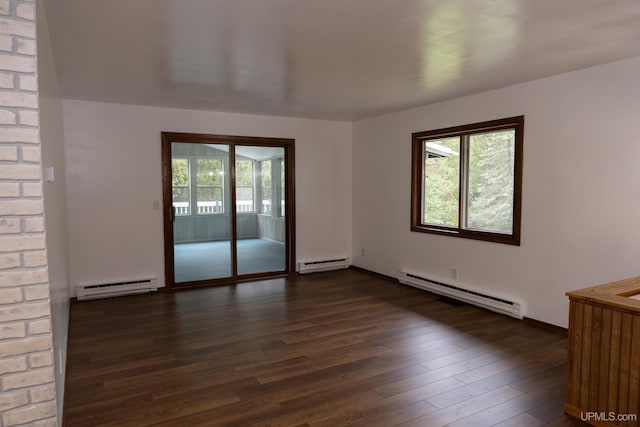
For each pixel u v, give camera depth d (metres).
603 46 3.03
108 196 5.16
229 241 5.97
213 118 5.73
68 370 3.14
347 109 5.61
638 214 3.32
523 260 4.22
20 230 1.67
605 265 3.54
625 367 2.28
